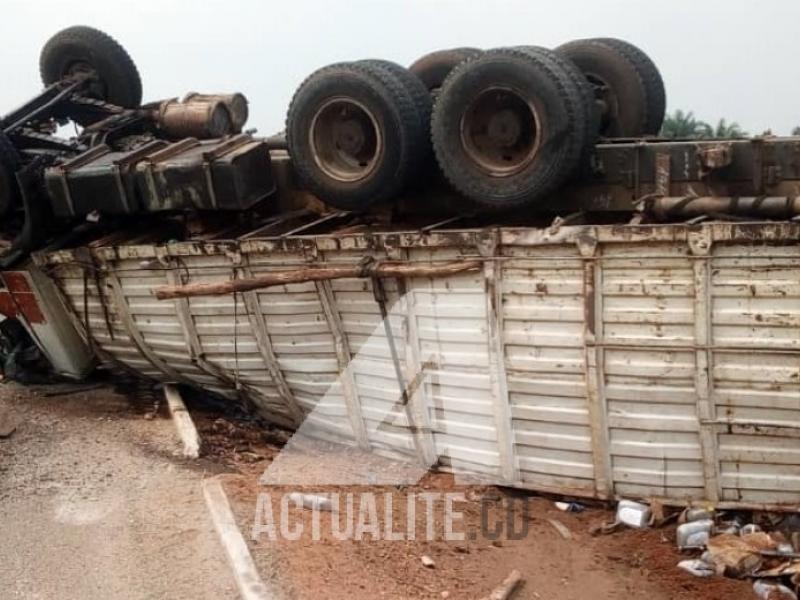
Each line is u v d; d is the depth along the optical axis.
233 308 7.98
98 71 11.09
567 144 6.58
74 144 9.79
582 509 6.76
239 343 8.16
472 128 6.97
